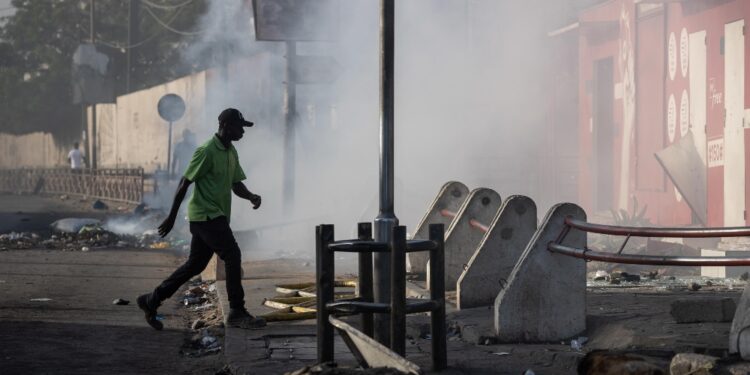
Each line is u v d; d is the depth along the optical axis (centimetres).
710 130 2814
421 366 1198
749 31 2578
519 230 1659
